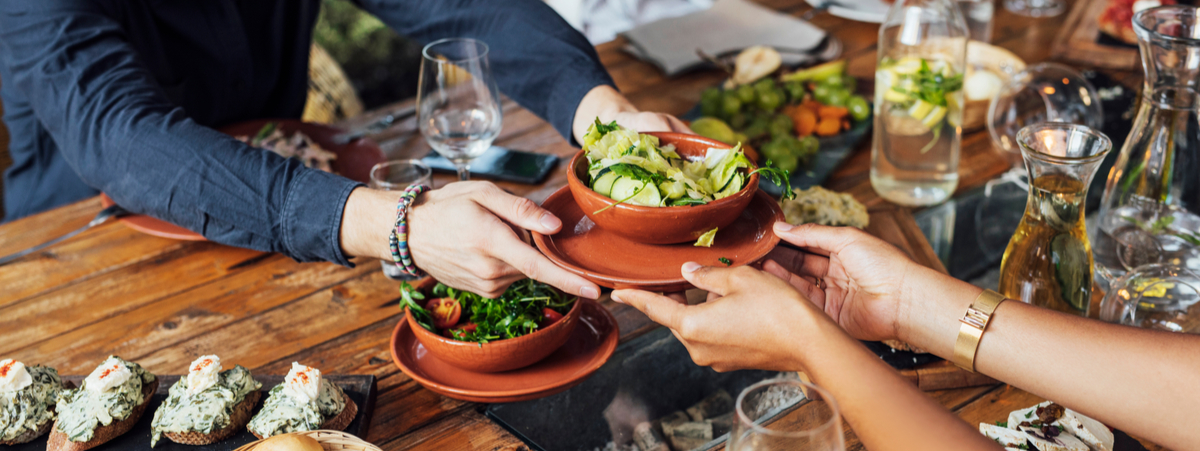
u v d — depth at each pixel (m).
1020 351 0.79
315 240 1.01
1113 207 1.15
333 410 0.86
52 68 1.15
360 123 1.70
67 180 1.72
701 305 0.77
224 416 0.84
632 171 0.82
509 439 0.88
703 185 0.86
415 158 1.53
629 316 1.10
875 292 0.89
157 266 1.25
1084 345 0.76
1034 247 0.94
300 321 1.11
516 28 1.46
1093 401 0.75
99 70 1.17
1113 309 0.93
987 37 1.80
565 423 0.94
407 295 0.93
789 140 1.44
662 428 0.97
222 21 1.62
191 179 1.05
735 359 0.79
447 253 0.91
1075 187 0.89
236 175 1.04
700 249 0.88
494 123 1.28
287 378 0.86
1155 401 0.72
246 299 1.17
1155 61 1.03
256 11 1.71
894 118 1.30
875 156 1.38
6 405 0.85
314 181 1.01
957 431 0.64
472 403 0.94
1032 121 1.41
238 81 1.70
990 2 1.76
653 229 0.82
